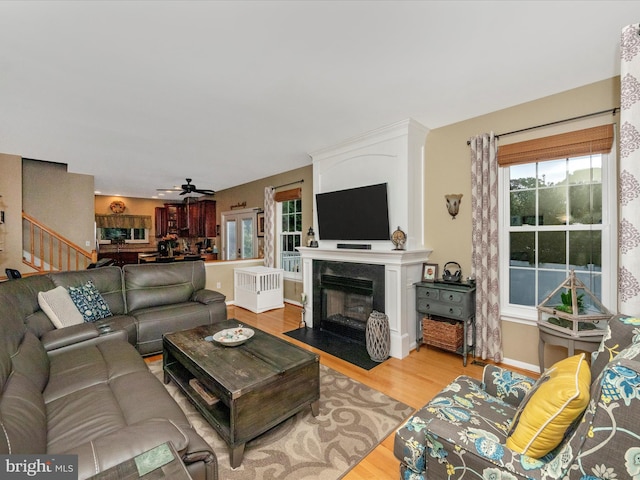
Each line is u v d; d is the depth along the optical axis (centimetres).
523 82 239
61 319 249
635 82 166
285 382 188
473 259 305
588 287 253
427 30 174
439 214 337
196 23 165
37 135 348
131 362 202
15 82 227
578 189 258
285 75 222
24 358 159
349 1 150
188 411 215
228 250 771
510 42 186
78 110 279
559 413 100
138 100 260
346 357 312
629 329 121
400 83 237
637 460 75
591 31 176
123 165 499
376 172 349
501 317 294
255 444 181
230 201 745
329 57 200
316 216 429
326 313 404
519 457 99
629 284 172
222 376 179
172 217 948
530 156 271
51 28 167
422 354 321
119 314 323
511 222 296
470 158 312
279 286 523
